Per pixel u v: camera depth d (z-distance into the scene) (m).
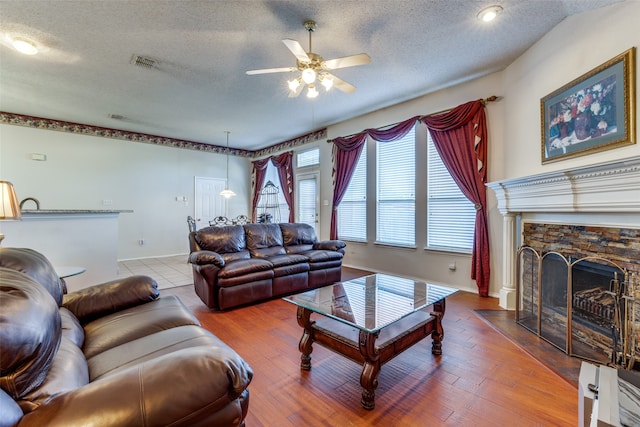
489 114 3.80
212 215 8.01
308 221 6.89
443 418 1.68
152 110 5.21
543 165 2.92
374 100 4.71
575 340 2.46
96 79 3.92
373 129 5.15
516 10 2.53
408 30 2.84
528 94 3.16
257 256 4.20
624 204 2.02
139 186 6.81
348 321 1.90
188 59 3.40
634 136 2.03
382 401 1.83
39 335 0.93
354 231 5.69
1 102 4.79
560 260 2.65
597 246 2.30
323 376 2.10
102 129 6.31
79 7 2.50
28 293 1.04
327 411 1.75
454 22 2.72
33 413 0.83
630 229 2.06
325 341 2.11
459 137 4.03
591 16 2.38
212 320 3.16
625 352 2.06
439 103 4.31
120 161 6.55
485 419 1.67
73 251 3.54
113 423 0.83
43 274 1.64
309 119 5.74
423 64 3.52
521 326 2.89
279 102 4.80
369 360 1.79
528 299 3.10
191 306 3.61
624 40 2.12
